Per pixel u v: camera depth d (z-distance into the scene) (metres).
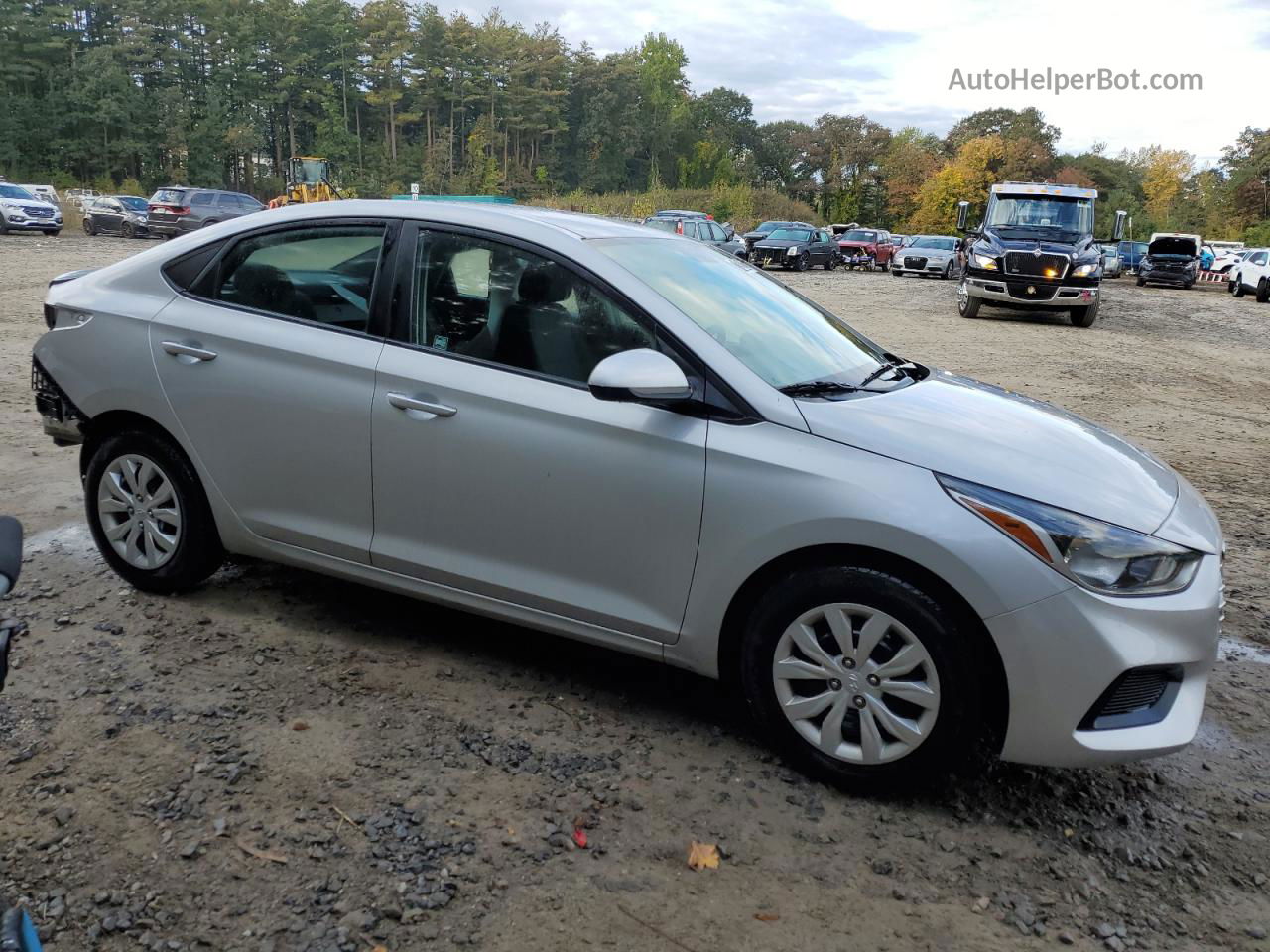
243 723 3.18
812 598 2.92
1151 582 2.77
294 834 2.64
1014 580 2.69
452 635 3.94
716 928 2.39
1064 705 2.72
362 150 104.81
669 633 3.15
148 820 2.67
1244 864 2.78
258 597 4.18
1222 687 3.90
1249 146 84.56
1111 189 111.06
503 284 3.38
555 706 3.42
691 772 3.06
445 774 2.96
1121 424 9.03
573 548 3.23
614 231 3.69
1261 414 10.04
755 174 137.62
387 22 108.19
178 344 3.81
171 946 2.24
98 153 84.81
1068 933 2.45
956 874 2.66
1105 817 2.97
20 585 4.16
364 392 3.48
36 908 2.33
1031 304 18.73
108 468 4.07
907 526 2.76
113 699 3.28
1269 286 29.20
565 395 3.21
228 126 93.62
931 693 2.81
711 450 3.00
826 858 2.69
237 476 3.78
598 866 2.59
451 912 2.39
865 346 3.98
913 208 106.19
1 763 2.90
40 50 83.88
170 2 95.56
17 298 14.43
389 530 3.54
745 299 3.67
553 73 118.31
